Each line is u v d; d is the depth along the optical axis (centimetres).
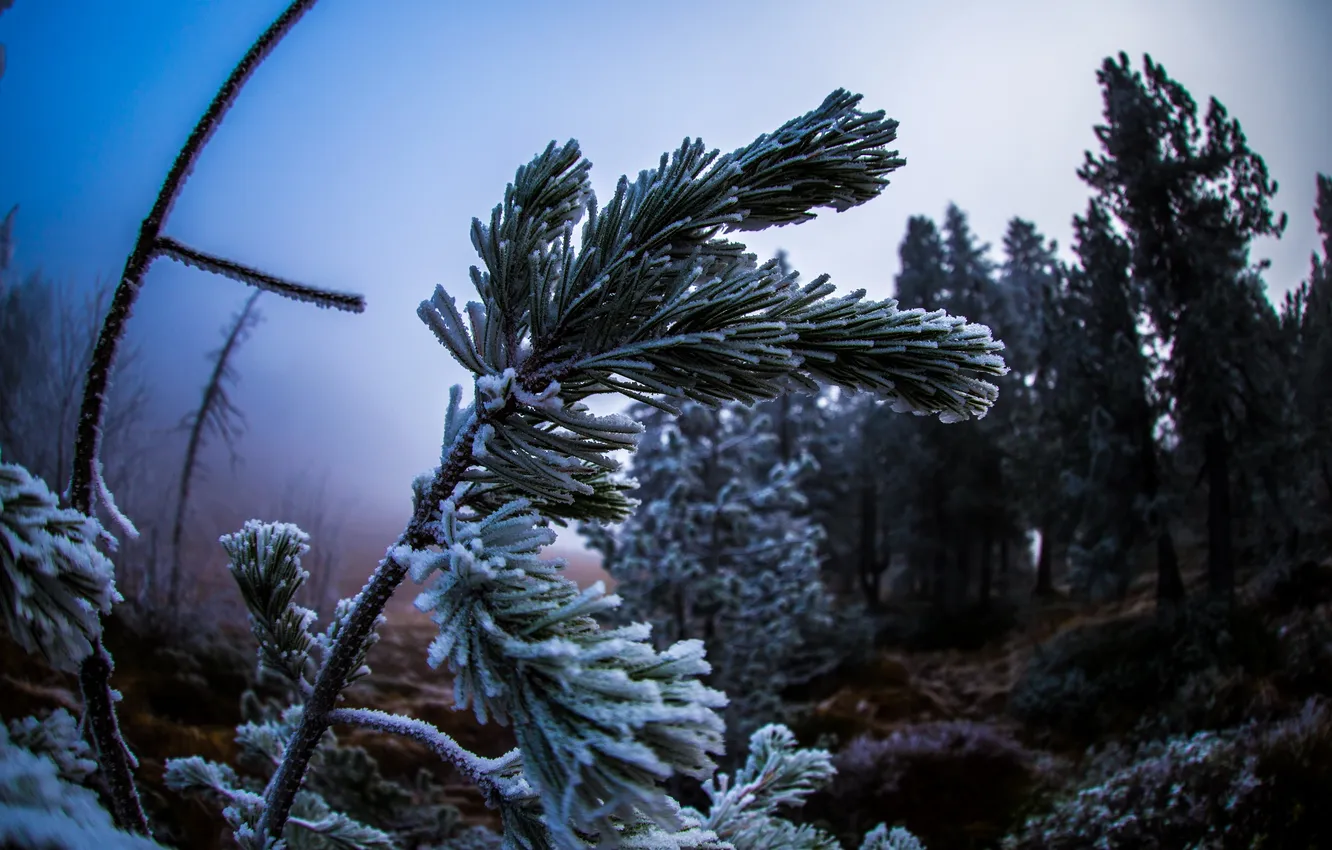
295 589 126
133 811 113
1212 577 1160
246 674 797
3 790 44
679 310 93
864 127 104
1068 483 1396
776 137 105
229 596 1020
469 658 68
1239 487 1187
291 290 120
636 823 89
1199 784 689
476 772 98
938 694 1316
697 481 1021
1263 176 1241
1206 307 1190
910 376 98
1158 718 954
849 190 105
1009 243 2003
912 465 1789
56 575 58
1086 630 1270
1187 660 1017
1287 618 977
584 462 112
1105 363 1314
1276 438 1143
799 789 162
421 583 77
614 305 95
